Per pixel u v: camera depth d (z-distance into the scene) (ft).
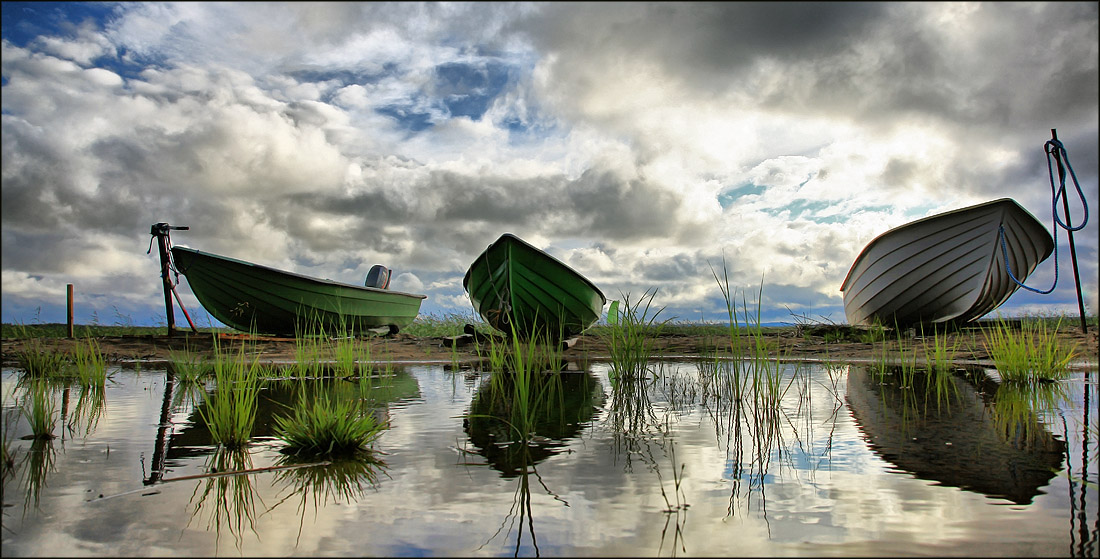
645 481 8.09
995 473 8.16
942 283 29.32
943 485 7.70
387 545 6.09
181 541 6.25
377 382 19.13
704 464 8.91
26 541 6.25
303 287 32.71
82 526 6.64
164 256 32.24
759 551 5.81
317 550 5.99
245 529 6.53
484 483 8.07
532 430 11.37
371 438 10.58
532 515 6.86
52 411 12.83
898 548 5.84
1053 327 28.17
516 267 27.09
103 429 11.69
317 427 9.99
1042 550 5.74
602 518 6.74
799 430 11.19
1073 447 9.42
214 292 32.73
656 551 5.85
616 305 20.11
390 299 38.65
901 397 14.78
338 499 7.48
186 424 12.19
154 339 32.04
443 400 15.19
